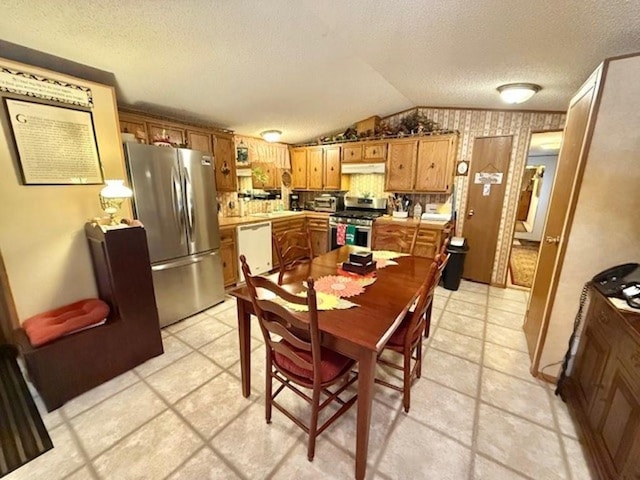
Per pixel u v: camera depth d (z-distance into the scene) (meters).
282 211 4.80
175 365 2.12
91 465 1.37
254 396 1.82
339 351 1.26
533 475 1.33
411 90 3.11
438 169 3.71
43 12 1.48
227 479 1.31
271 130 4.06
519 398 1.81
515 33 1.64
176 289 2.74
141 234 2.03
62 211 2.04
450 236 3.76
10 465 1.37
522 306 3.17
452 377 2.00
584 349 1.68
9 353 2.23
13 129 1.77
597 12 1.31
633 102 1.48
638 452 1.04
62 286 2.09
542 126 3.27
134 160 2.32
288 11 1.73
